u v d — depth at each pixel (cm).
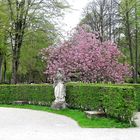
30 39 3441
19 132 1312
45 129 1400
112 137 1186
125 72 2866
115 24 4291
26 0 3253
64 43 2995
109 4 4391
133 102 1524
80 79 2762
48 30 3356
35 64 4444
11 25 3291
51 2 3316
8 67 5338
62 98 2255
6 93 2770
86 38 2864
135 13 3784
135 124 1512
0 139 1148
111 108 1673
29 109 2316
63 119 1756
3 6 3291
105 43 2845
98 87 1942
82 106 2148
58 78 2297
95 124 1531
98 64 2716
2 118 1777
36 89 2620
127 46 4631
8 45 3691
